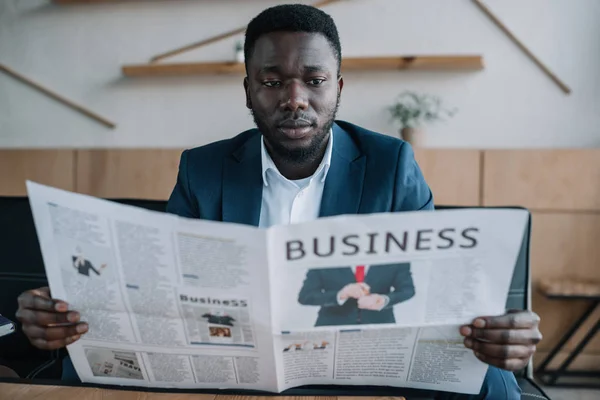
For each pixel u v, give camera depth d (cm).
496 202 192
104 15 224
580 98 208
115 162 206
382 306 56
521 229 52
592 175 188
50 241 56
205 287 55
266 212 85
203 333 58
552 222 190
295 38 70
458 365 62
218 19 220
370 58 207
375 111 216
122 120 229
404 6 211
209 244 52
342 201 80
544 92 210
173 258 54
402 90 215
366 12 212
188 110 225
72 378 73
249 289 54
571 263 190
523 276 92
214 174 85
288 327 57
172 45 223
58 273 58
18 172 210
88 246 55
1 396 57
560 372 182
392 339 59
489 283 55
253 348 59
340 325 57
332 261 53
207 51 222
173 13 221
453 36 211
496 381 72
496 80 211
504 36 209
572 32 206
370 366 62
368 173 81
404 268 54
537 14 207
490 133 214
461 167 193
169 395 58
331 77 73
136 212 52
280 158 80
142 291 56
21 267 106
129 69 221
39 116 231
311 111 73
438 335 58
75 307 60
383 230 52
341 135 86
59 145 232
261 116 74
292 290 55
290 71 70
